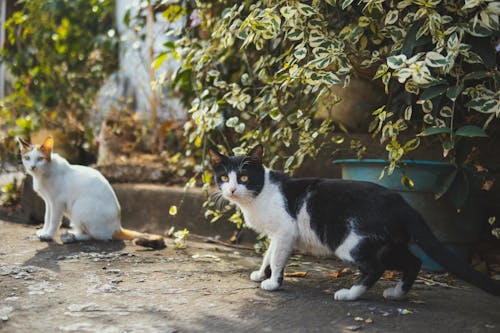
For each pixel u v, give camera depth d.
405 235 2.65
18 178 5.65
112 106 5.86
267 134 3.91
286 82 3.28
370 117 4.32
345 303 2.71
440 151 3.88
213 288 2.93
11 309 2.47
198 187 4.89
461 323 2.44
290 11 3.10
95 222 3.87
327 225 2.77
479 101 2.79
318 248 2.91
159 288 2.89
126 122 5.75
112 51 6.64
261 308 2.60
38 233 4.03
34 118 6.02
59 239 4.02
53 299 2.64
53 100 6.33
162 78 4.54
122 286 2.90
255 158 3.00
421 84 2.88
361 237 2.65
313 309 2.60
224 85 3.88
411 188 3.38
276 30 3.11
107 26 6.98
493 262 3.80
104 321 2.35
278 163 4.41
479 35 2.78
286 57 3.74
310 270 3.50
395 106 3.81
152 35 5.74
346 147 4.30
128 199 5.02
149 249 3.83
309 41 3.17
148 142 5.80
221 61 4.32
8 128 6.17
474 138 3.58
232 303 2.67
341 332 2.28
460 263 2.45
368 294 2.93
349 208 2.69
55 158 3.89
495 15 2.70
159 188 4.92
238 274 3.29
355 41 3.32
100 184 3.93
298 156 3.69
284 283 3.11
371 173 3.46
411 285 2.78
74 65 6.65
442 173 3.36
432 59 2.71
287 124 4.18
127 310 2.51
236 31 3.73
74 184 3.87
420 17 2.94
